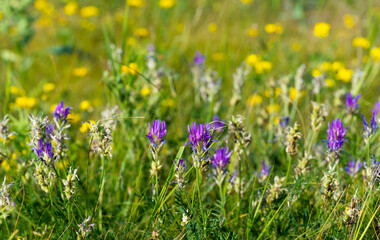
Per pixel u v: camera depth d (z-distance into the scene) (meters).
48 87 1.43
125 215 1.03
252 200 1.01
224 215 0.97
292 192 0.98
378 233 0.96
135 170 1.08
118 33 2.44
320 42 2.21
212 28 2.37
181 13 2.77
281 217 0.99
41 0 2.52
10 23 1.92
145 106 1.15
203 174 0.96
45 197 1.02
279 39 2.25
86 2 2.95
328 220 0.96
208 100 1.20
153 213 0.96
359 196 0.99
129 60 1.14
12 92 1.39
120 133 1.11
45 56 2.07
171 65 1.57
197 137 0.92
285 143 1.05
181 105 1.25
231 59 1.86
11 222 1.01
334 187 0.96
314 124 1.01
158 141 0.94
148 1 2.88
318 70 1.55
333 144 0.95
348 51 2.06
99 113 1.22
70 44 2.16
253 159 1.12
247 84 1.54
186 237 0.99
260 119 1.17
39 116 0.94
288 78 1.17
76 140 1.13
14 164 1.03
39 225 1.01
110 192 1.07
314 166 1.02
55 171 0.94
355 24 2.37
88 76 1.80
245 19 2.76
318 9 2.97
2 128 0.98
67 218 0.96
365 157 1.07
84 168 1.09
